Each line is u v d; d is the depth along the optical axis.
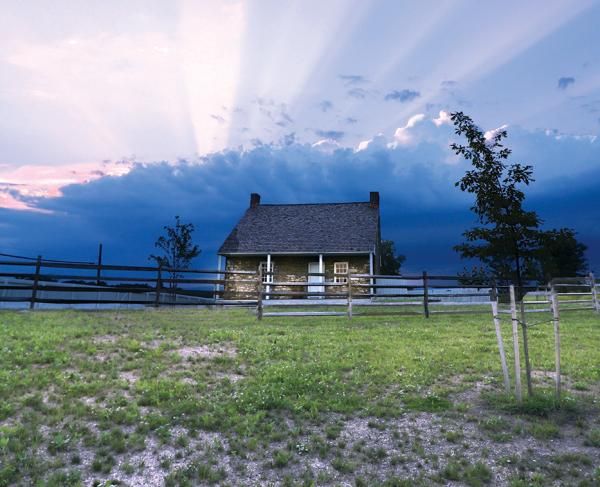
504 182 21.50
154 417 6.28
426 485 4.85
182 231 35.59
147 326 13.48
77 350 9.72
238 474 5.04
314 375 8.63
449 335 12.94
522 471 5.10
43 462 4.95
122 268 18.89
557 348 7.08
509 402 7.11
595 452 5.51
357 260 28.88
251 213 34.09
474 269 20.95
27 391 7.00
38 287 17.77
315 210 33.94
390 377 8.56
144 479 4.82
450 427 6.33
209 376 8.55
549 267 20.59
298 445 5.68
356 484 4.88
